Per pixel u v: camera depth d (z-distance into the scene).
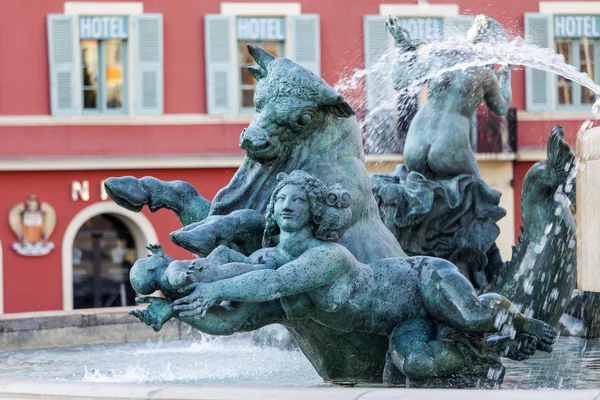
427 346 13.20
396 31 20.69
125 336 23.77
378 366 14.12
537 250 18.84
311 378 16.64
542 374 15.92
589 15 68.56
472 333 13.41
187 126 67.38
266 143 13.79
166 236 65.19
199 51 67.50
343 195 13.20
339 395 10.33
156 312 12.63
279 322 13.74
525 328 13.72
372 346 13.97
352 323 13.40
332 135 14.06
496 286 19.14
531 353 13.80
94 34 66.38
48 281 64.56
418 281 13.48
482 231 19.98
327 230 13.16
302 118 13.79
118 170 66.25
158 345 22.81
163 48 67.19
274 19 67.81
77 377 17.70
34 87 65.75
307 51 67.75
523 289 18.89
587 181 16.48
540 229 18.81
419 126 20.44
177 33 67.25
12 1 65.44
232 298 12.59
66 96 66.00
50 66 65.81
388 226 19.75
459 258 20.09
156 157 66.88
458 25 66.56
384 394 10.22
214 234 13.77
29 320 22.78
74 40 66.00
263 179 14.17
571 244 18.77
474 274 20.11
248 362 18.86
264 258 13.05
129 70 66.75
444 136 20.16
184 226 14.99
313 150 14.02
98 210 65.38
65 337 23.19
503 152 65.94
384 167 49.31
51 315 23.11
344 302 13.16
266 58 14.12
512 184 66.50
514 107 68.44
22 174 64.88
